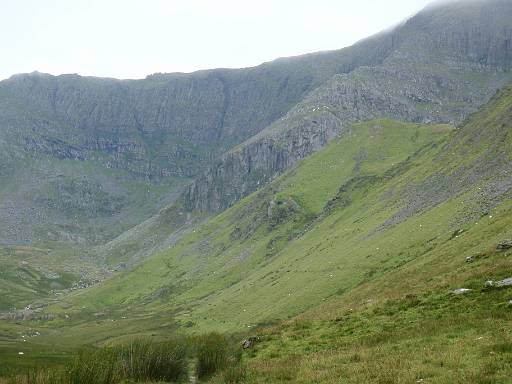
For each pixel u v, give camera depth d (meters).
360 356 32.28
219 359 41.00
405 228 124.69
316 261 153.62
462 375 23.27
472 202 107.19
